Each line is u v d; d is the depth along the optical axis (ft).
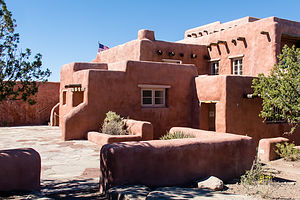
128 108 41.75
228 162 21.13
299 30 50.39
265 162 29.99
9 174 14.44
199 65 59.72
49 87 68.85
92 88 39.14
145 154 17.21
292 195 17.74
